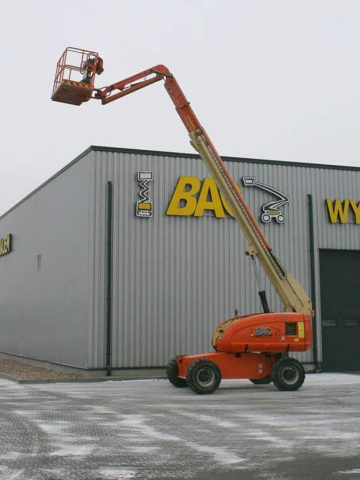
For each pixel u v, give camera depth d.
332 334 24.20
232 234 22.89
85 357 20.86
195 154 22.70
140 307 21.47
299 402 14.35
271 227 23.55
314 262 23.91
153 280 21.75
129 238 21.62
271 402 14.38
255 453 8.86
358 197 24.95
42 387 18.08
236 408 13.35
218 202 22.73
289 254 23.66
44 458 8.50
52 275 25.09
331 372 23.66
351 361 24.36
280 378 16.75
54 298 24.66
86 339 20.86
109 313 21.02
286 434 10.28
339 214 24.50
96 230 21.30
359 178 25.08
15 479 7.37
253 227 18.05
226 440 9.79
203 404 14.05
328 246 24.28
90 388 17.72
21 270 30.16
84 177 21.92
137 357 21.25
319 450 9.05
